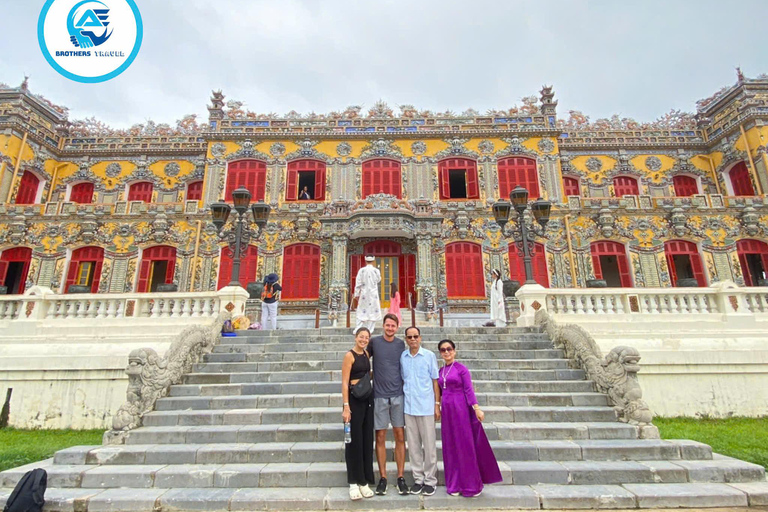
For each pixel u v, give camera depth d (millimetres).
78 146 25578
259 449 6383
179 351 8898
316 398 7965
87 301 12109
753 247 21469
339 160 23703
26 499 5207
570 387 8367
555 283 21375
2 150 22297
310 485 5816
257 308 15320
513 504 5297
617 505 5316
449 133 23906
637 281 21250
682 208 21766
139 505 5402
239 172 23422
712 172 24953
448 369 5746
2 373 10109
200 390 8367
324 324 20609
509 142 23922
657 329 11836
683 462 6191
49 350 10570
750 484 5742
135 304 12062
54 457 6449
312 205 22594
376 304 11336
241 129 23938
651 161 25359
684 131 25656
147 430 7016
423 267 20781
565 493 5426
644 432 6883
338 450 6336
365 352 5828
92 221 21938
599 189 25078
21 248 21750
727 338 11203
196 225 22172
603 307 12445
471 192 23484
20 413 9906
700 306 12344
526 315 12211
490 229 22234
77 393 9969
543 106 24375
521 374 8883
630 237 21781
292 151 23766
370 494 5348
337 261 20875
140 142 25875
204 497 5461
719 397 10164
